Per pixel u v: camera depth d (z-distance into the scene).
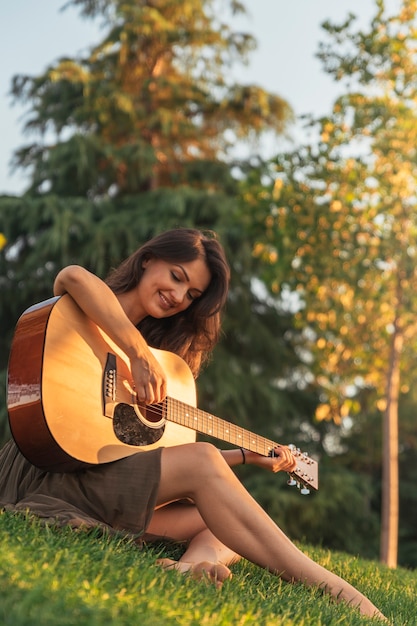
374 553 16.09
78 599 2.08
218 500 3.04
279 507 14.95
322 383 12.59
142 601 2.24
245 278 16.14
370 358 11.09
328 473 15.73
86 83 17.72
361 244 10.66
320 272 10.70
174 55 18.89
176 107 18.61
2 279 16.09
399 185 10.34
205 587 2.71
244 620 2.37
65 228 15.51
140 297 3.63
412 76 10.35
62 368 3.06
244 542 3.04
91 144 16.98
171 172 17.95
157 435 3.33
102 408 3.16
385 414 10.99
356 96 10.48
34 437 3.01
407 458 18.22
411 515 18.09
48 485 3.16
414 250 10.58
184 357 3.86
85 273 3.22
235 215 12.02
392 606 3.70
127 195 17.89
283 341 17.45
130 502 3.06
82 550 2.62
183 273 3.62
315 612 2.81
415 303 10.59
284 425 16.62
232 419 15.92
